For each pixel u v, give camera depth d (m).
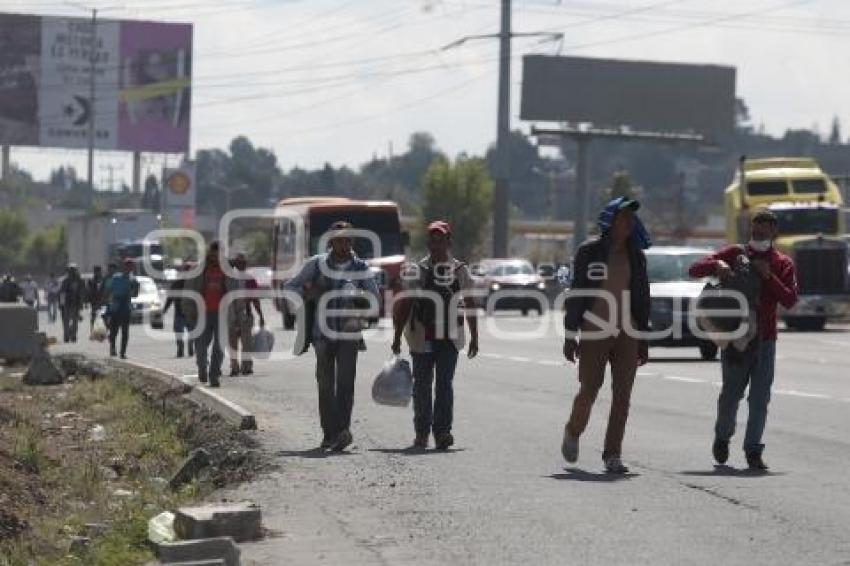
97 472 36.56
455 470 33.56
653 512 27.86
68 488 34.44
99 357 74.56
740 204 123.88
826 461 34.62
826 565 23.33
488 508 28.53
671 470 33.25
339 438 37.12
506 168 179.50
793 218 116.19
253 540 25.95
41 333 78.88
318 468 34.19
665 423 43.12
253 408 48.47
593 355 32.94
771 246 33.28
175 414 49.81
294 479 32.62
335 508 28.94
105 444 44.62
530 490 30.53
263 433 41.22
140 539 27.00
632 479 31.91
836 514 27.56
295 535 26.33
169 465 40.12
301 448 37.94
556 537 25.66
